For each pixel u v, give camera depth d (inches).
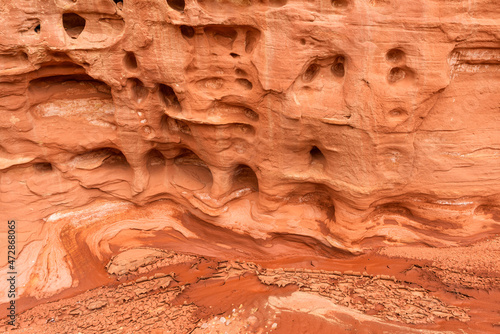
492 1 175.6
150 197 277.1
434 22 173.8
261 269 236.5
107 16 203.3
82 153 261.9
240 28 195.3
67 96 243.1
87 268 243.0
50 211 262.1
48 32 201.8
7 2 193.2
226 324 184.7
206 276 231.5
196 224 276.5
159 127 245.3
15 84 217.6
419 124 201.6
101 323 194.2
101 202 280.1
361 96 190.9
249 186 269.0
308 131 211.6
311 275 225.1
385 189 218.5
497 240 230.8
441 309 185.8
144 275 237.9
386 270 224.2
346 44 182.7
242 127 233.9
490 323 176.4
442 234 238.4
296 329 175.9
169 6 194.1
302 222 252.1
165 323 189.0
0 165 237.9
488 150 221.0
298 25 180.7
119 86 221.6
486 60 196.7
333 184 224.4
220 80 216.8
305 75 203.2
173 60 206.8
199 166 284.4
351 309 186.9
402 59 185.9
